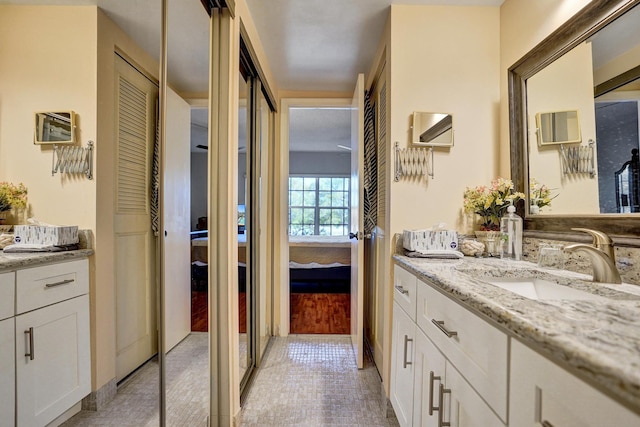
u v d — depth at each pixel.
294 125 4.98
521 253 1.58
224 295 1.64
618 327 0.57
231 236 1.65
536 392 0.61
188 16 1.50
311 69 2.70
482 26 1.85
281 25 2.06
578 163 1.30
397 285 1.71
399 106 1.84
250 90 2.34
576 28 1.30
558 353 0.51
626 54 1.10
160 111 1.21
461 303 0.94
